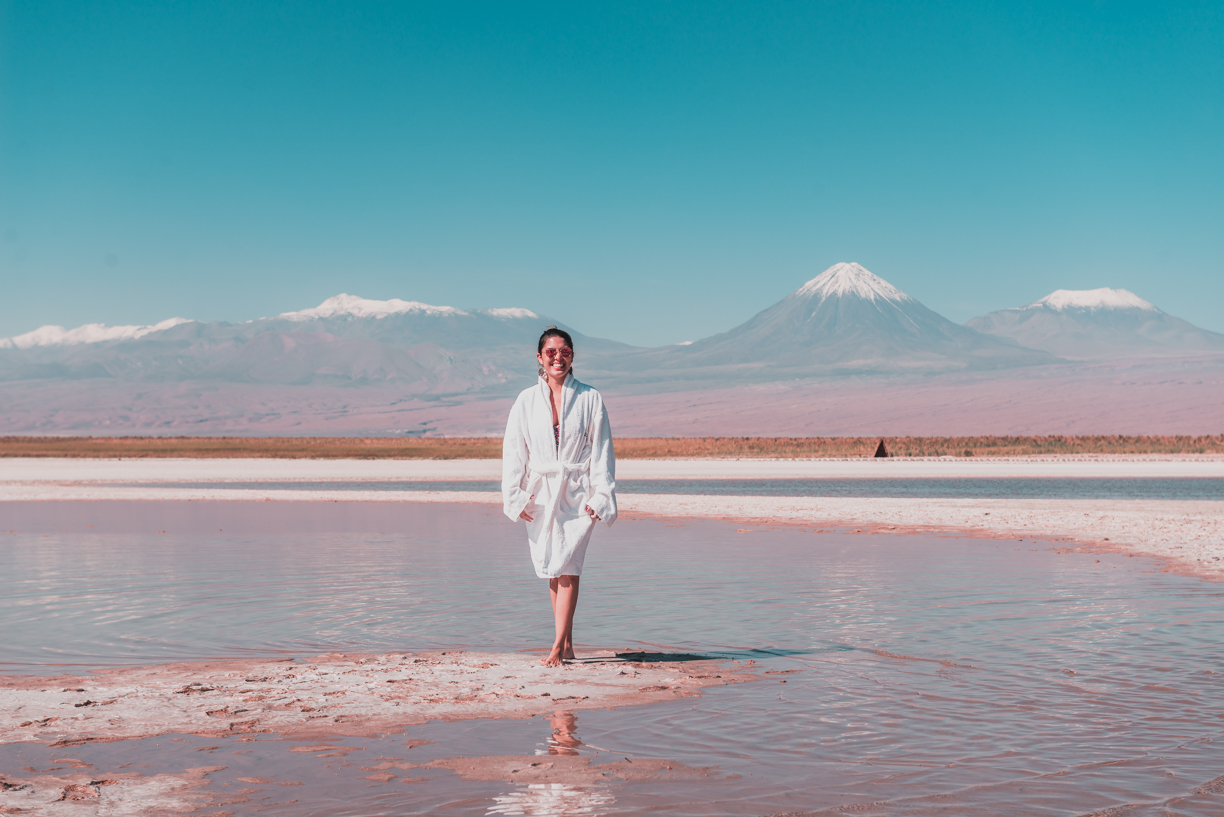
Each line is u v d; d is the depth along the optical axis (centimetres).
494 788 470
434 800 453
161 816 433
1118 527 1997
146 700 642
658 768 500
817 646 829
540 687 679
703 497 3164
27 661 780
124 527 2109
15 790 466
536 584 1216
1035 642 834
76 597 1112
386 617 985
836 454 9300
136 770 498
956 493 3706
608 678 708
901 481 4844
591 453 772
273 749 534
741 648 824
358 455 9062
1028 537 1841
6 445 10812
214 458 8406
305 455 9062
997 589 1156
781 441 10706
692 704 632
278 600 1092
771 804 447
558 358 770
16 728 576
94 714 607
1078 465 6631
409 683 692
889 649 813
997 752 524
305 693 662
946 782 476
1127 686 674
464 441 11988
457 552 1588
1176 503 2797
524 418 779
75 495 3438
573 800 453
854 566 1391
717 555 1541
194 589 1175
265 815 434
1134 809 439
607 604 1062
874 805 445
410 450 9669
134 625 941
